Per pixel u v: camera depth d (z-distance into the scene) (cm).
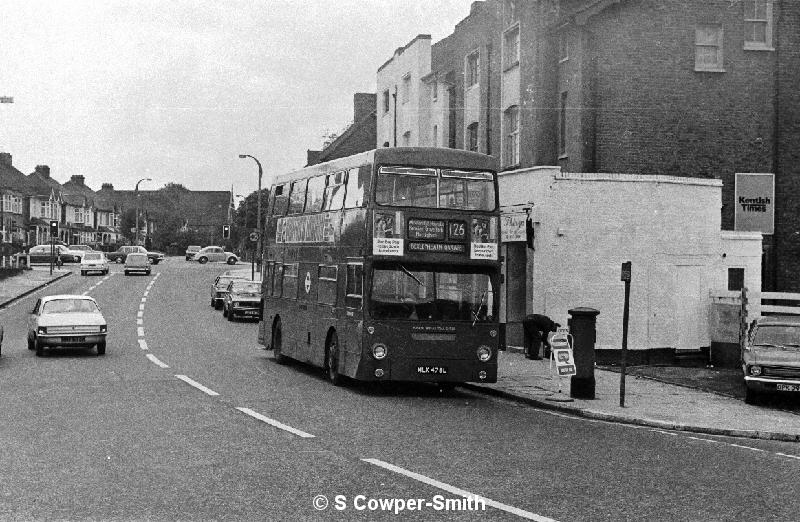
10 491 911
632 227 2531
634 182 2536
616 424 1551
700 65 3011
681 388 2000
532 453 1195
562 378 2100
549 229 2523
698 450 1290
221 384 1900
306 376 2128
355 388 1927
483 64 3584
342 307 1934
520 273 2823
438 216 1842
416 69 4478
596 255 2516
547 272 2530
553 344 1781
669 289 2547
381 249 1812
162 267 8481
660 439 1388
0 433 1266
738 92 3017
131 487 934
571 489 972
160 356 2511
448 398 1831
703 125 2994
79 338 2498
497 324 1861
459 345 1833
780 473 1125
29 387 1812
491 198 1880
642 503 916
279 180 2594
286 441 1226
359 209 1878
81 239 13262
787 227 3045
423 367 1814
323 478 991
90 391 1750
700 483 1034
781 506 924
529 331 2517
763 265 3044
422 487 955
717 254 2612
